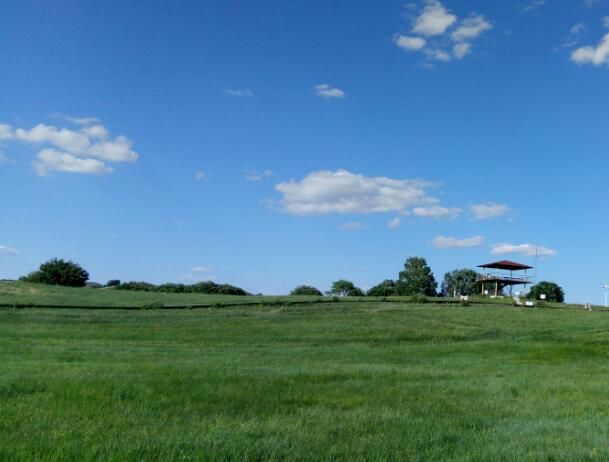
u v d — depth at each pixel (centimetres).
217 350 3453
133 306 6612
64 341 3769
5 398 1470
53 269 10856
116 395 1553
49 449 957
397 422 1297
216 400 1548
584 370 2664
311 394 1700
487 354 3506
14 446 965
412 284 14075
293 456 972
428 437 1146
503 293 10031
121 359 2733
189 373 2100
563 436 1174
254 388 1767
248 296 8500
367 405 1532
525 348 3812
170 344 3875
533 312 6694
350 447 1041
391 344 4325
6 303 6316
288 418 1313
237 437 1070
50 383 1706
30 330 4444
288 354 3322
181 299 7650
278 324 5441
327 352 3478
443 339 4678
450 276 14425
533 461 982
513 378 2288
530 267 9738
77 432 1092
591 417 1415
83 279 11275
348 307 6956
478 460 995
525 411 1497
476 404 1594
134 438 1050
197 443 1020
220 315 6041
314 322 5644
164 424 1216
